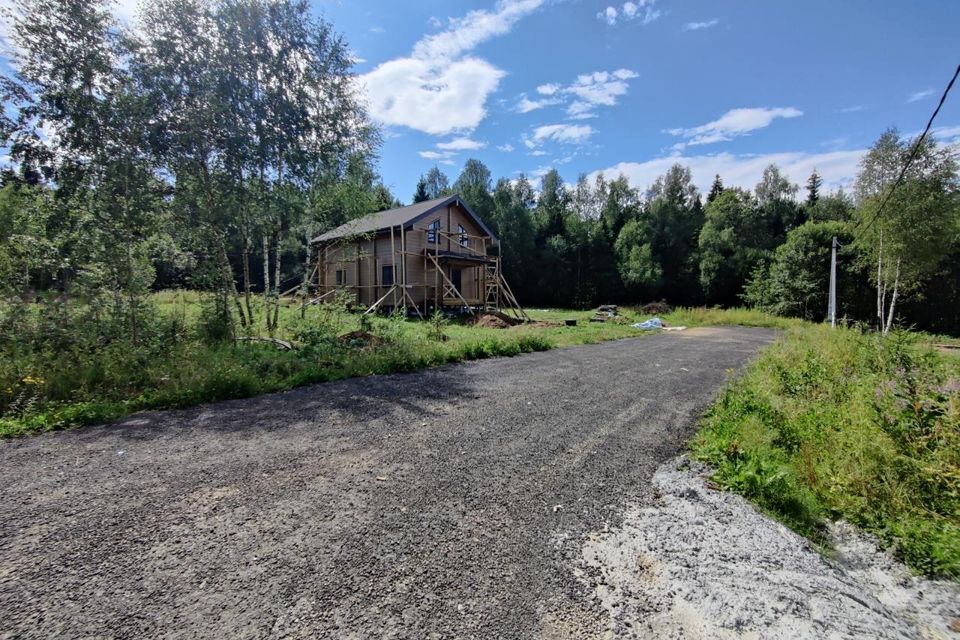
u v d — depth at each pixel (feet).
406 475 10.52
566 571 6.96
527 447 12.62
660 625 5.82
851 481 9.90
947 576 7.51
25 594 6.14
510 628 5.69
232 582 6.48
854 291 81.71
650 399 18.66
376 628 5.62
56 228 22.36
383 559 7.14
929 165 50.90
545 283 117.91
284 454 11.71
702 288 115.34
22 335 19.22
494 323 50.88
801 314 86.28
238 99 27.68
